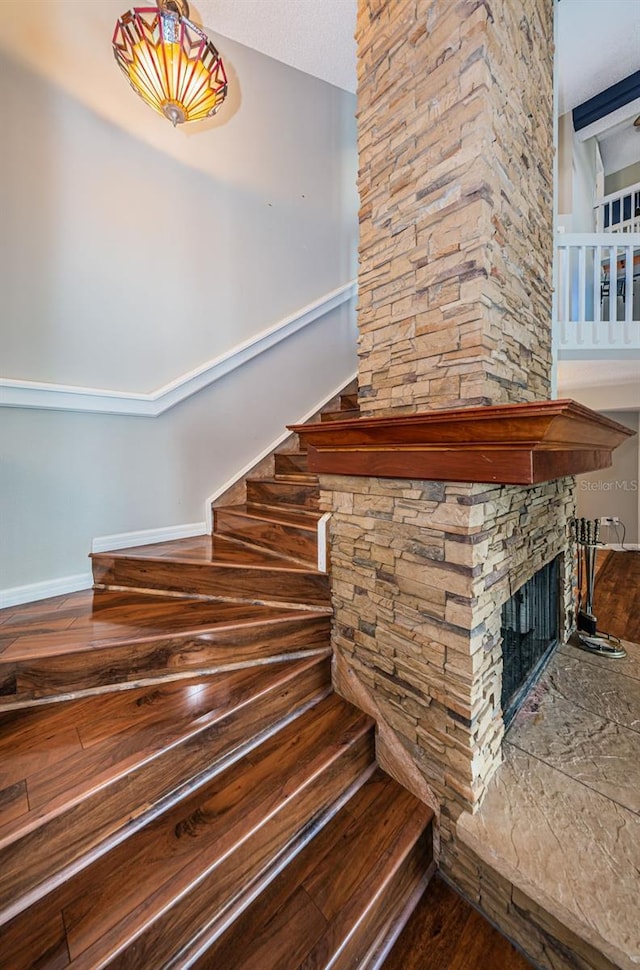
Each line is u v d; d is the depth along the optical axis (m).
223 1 2.18
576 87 3.39
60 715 1.23
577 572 2.77
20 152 1.68
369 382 1.56
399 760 1.39
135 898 0.87
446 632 1.24
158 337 2.14
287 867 1.10
